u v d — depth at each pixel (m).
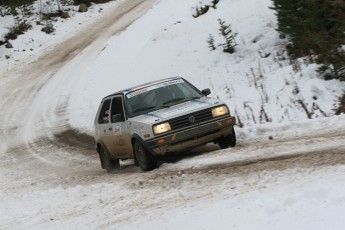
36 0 78.44
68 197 14.37
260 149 15.08
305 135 16.31
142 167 16.58
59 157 26.36
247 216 8.59
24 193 16.86
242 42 32.25
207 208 9.67
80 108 38.19
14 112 42.31
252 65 29.14
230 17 37.19
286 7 27.05
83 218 11.42
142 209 10.99
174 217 9.62
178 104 17.14
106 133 18.73
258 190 10.12
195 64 32.62
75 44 60.59
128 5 75.75
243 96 25.59
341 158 11.50
